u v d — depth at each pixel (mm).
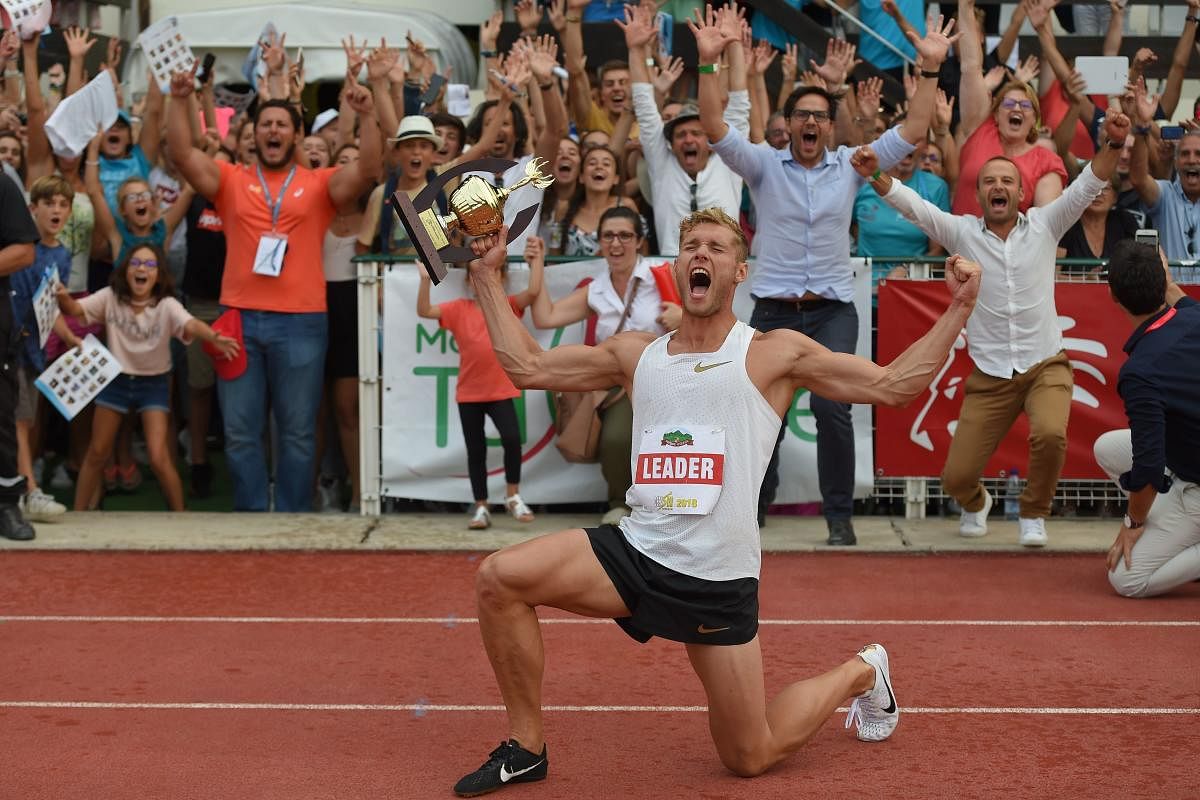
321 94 16250
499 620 5379
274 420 11430
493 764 5504
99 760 5895
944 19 14688
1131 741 6117
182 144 10641
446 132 11328
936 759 5898
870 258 10664
